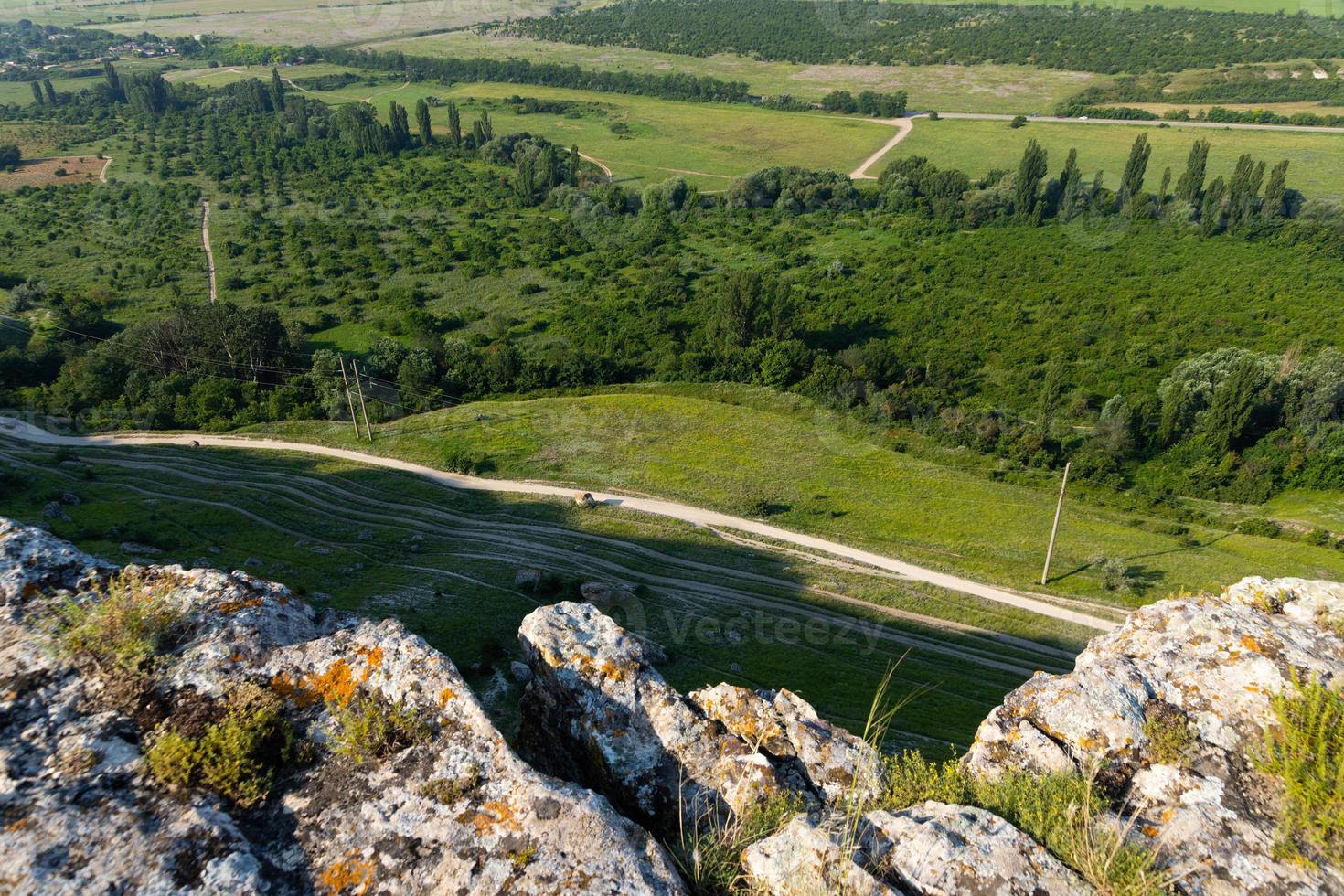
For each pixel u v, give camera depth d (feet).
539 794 19.93
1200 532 175.11
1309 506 186.70
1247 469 197.47
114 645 22.24
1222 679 26.03
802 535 168.86
